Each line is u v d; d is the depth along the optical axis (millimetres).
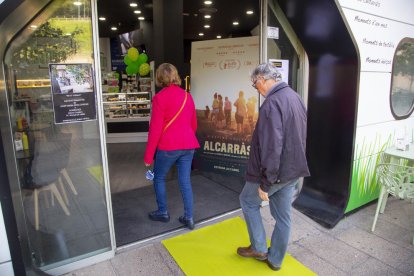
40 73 1788
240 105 3811
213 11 8188
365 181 2959
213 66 3920
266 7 2732
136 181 3889
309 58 2906
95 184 2129
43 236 2010
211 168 4148
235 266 2146
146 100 6746
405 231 2621
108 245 2250
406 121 3270
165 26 5082
